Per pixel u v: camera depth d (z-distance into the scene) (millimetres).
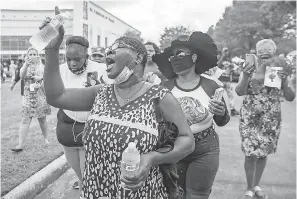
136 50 2029
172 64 3139
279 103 4324
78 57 3502
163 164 2082
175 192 2182
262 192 4391
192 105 3000
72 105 2195
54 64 2076
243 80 4215
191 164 3062
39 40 1949
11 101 12727
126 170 1765
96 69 3703
